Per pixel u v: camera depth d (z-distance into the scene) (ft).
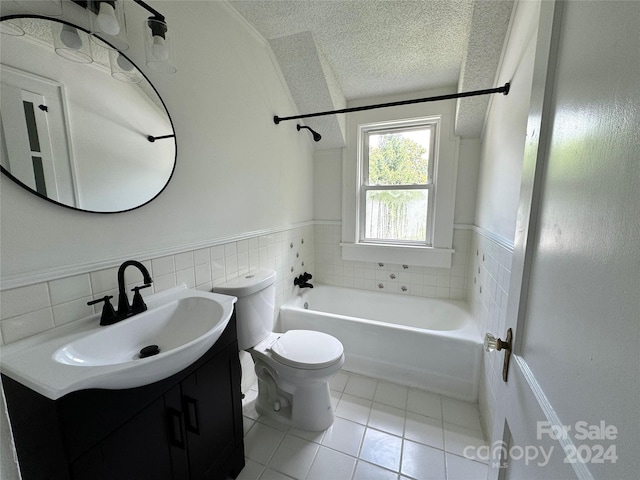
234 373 4.03
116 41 3.16
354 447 4.66
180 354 2.57
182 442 3.15
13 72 2.49
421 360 6.05
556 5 1.70
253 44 5.59
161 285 4.01
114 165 3.33
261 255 6.29
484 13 4.50
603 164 1.19
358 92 7.64
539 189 1.86
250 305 4.96
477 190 7.25
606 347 1.12
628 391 0.99
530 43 3.71
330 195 8.86
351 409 5.51
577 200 1.39
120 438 2.49
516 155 4.11
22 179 2.57
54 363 2.31
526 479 1.79
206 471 3.56
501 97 5.16
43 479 2.23
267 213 6.46
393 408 5.54
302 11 4.96
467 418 5.27
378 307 8.51
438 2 4.65
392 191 8.43
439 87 7.30
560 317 1.50
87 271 3.12
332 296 8.95
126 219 3.53
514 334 2.13
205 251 4.74
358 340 6.56
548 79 1.76
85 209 3.07
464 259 7.73
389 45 5.80
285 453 4.56
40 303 2.75
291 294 7.84
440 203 7.69
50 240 2.82
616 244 1.09
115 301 3.42
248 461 4.42
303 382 4.75
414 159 8.09
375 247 8.52
